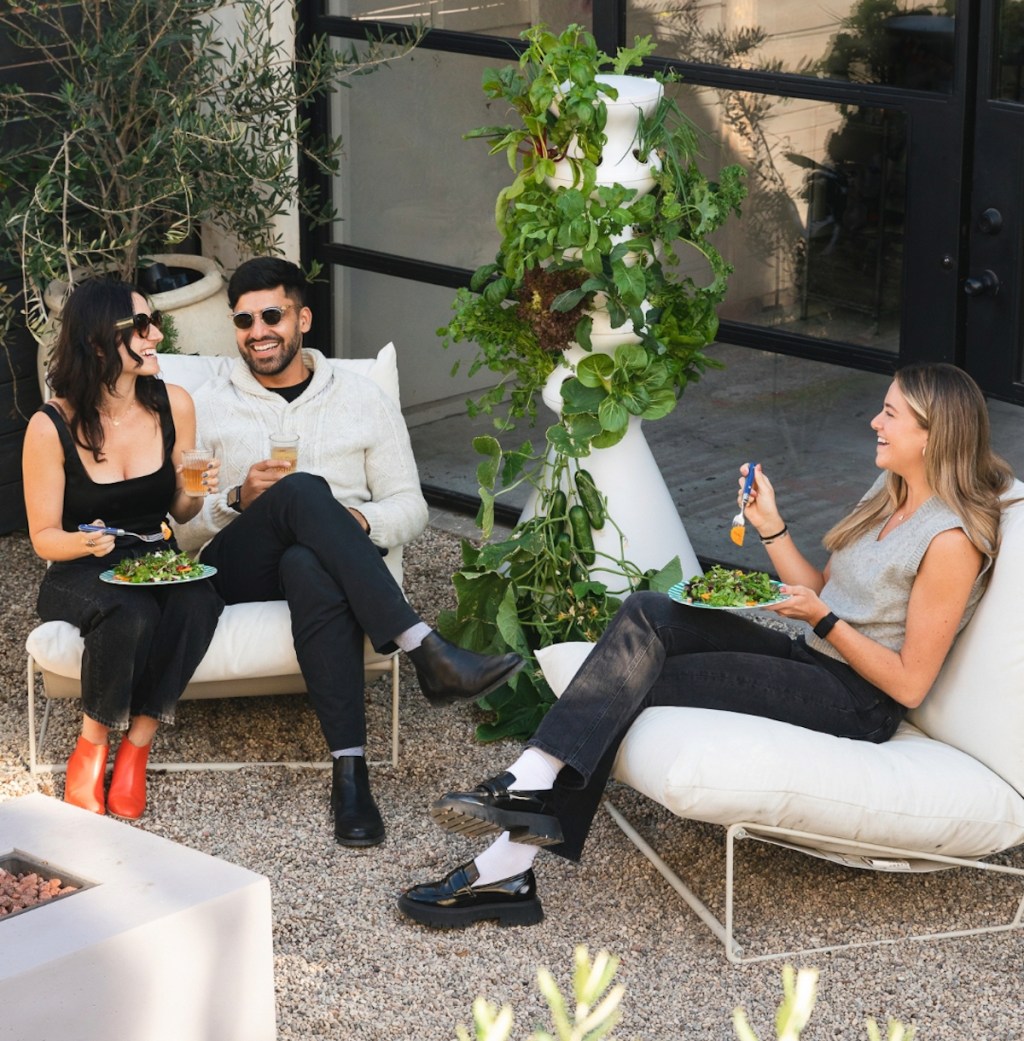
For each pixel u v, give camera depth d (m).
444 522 5.46
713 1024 2.70
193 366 4.15
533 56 3.81
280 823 3.46
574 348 3.97
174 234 4.91
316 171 5.58
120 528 3.61
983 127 4.02
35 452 3.48
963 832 2.90
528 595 3.97
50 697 3.66
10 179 5.01
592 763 2.94
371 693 4.14
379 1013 2.74
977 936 2.98
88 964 2.16
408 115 5.27
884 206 4.27
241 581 3.63
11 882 2.37
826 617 3.01
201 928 2.30
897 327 4.34
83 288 3.47
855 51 4.21
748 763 2.82
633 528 4.02
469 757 3.78
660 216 3.86
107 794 3.52
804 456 4.69
